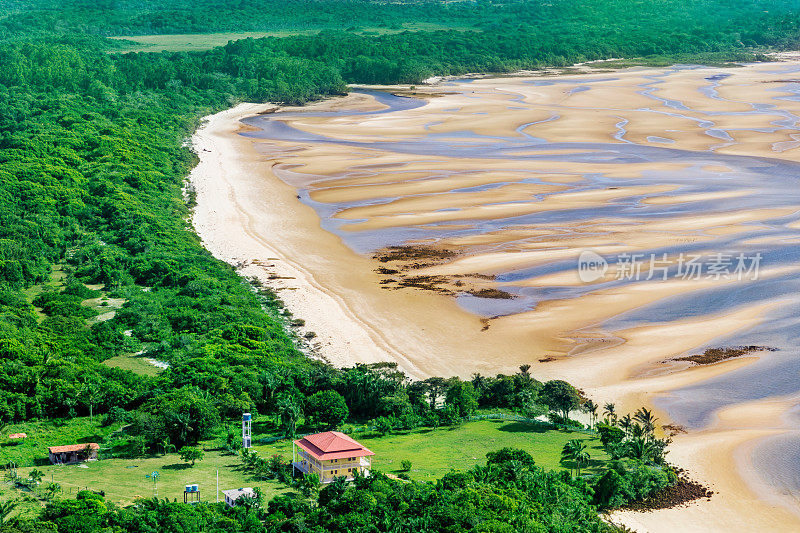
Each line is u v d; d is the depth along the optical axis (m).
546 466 106.75
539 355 142.00
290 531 86.50
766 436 116.25
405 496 92.56
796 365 135.88
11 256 170.88
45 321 145.00
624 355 140.88
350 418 124.06
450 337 148.50
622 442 111.62
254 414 121.44
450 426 122.19
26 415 117.88
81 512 87.06
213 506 91.44
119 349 140.50
